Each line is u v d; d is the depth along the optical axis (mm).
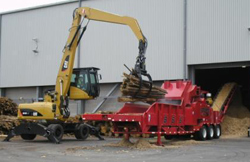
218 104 22891
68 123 18906
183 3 25516
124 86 14305
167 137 19734
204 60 24359
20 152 12922
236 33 23469
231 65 23891
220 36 23938
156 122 15039
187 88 18500
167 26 26016
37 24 32188
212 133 20469
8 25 33688
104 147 14367
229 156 11797
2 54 33781
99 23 29078
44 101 18719
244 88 30922
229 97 24750
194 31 24844
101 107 28750
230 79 31672
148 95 15133
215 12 24219
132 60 27500
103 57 28719
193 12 24969
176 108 16797
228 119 24781
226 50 23703
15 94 33344
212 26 24250
